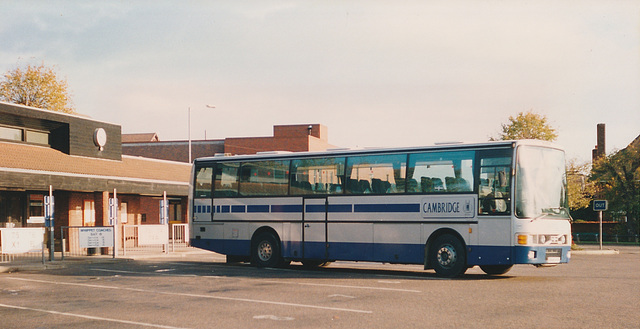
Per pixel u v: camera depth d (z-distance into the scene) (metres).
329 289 14.64
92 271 20.28
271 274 18.70
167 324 10.20
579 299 12.84
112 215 26.41
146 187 32.47
